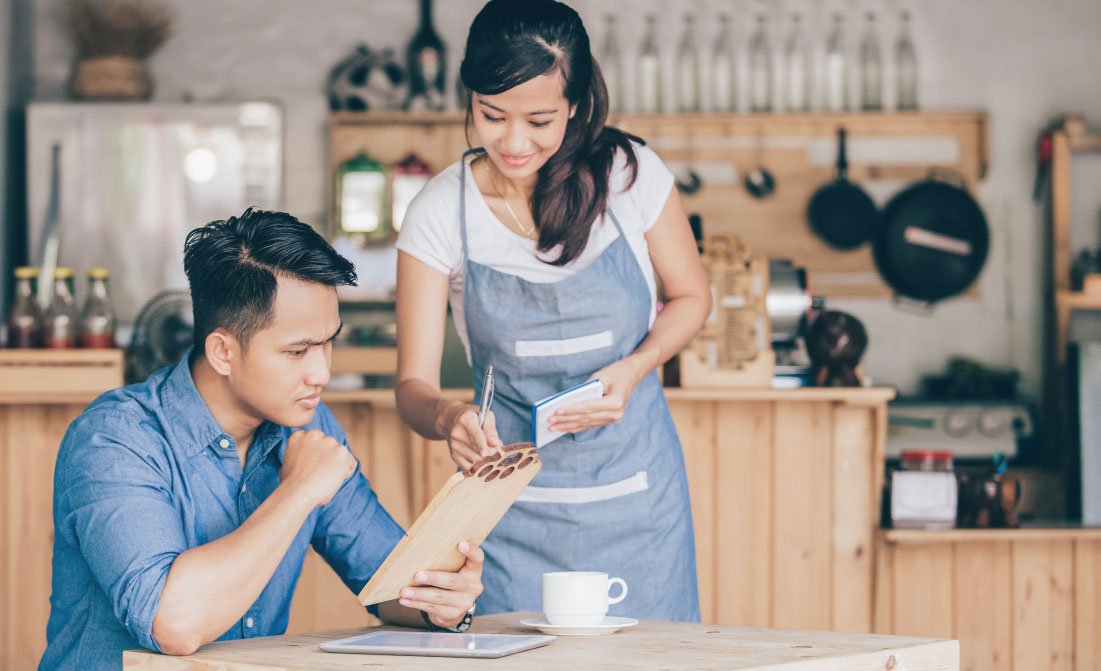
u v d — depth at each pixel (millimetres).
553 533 2057
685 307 2205
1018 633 3338
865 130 4746
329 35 4844
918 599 3322
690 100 4770
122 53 4516
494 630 1566
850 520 3322
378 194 4543
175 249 4379
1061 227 4621
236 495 1588
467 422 1775
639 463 2080
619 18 4820
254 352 1472
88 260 4363
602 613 1523
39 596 3232
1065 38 4859
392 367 3730
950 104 4863
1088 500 3566
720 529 3312
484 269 2082
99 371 3271
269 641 1437
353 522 1771
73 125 4363
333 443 1485
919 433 4117
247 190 4398
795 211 4758
